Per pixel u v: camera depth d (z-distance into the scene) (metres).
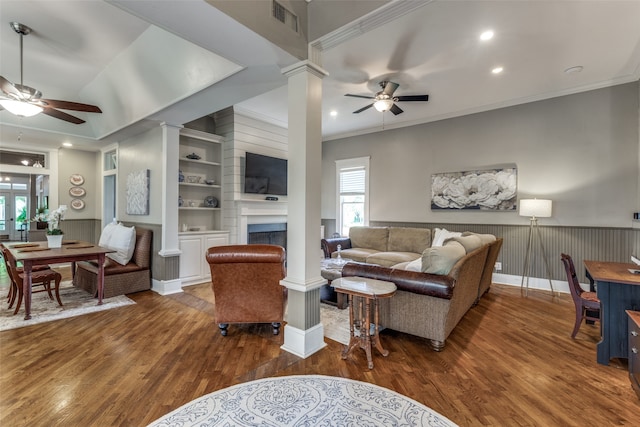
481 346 2.65
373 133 6.37
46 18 2.85
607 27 2.80
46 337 2.78
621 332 2.29
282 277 2.80
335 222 6.97
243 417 1.74
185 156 5.15
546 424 1.69
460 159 5.26
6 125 4.53
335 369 2.27
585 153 4.20
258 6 2.09
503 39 3.02
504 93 4.44
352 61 3.48
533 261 4.61
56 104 3.36
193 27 2.00
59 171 6.05
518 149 4.70
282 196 6.00
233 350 2.57
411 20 2.71
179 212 5.10
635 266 2.84
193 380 2.11
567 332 2.95
